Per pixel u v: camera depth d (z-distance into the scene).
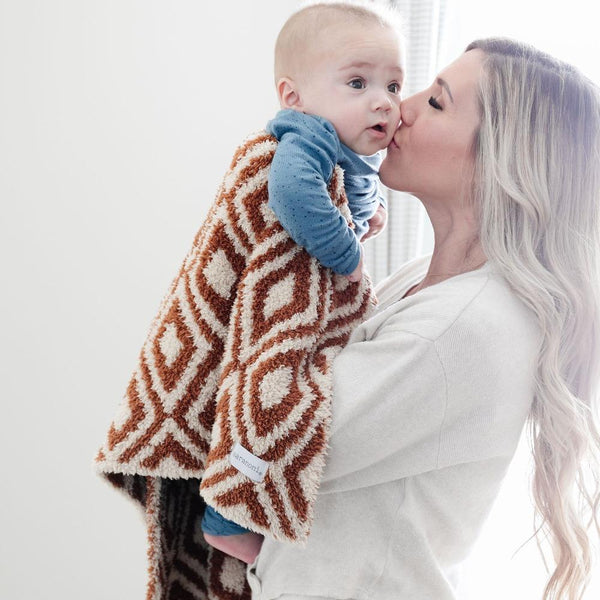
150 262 2.15
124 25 2.09
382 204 1.24
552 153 1.00
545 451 1.05
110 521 2.20
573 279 1.01
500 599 1.76
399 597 0.97
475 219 1.05
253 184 0.96
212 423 0.97
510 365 0.94
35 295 2.15
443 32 1.81
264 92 2.10
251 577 1.03
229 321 0.96
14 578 2.23
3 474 2.20
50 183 2.13
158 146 2.12
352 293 1.03
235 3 2.08
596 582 1.57
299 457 0.87
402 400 0.90
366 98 1.04
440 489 0.97
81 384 2.18
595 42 1.72
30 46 2.10
